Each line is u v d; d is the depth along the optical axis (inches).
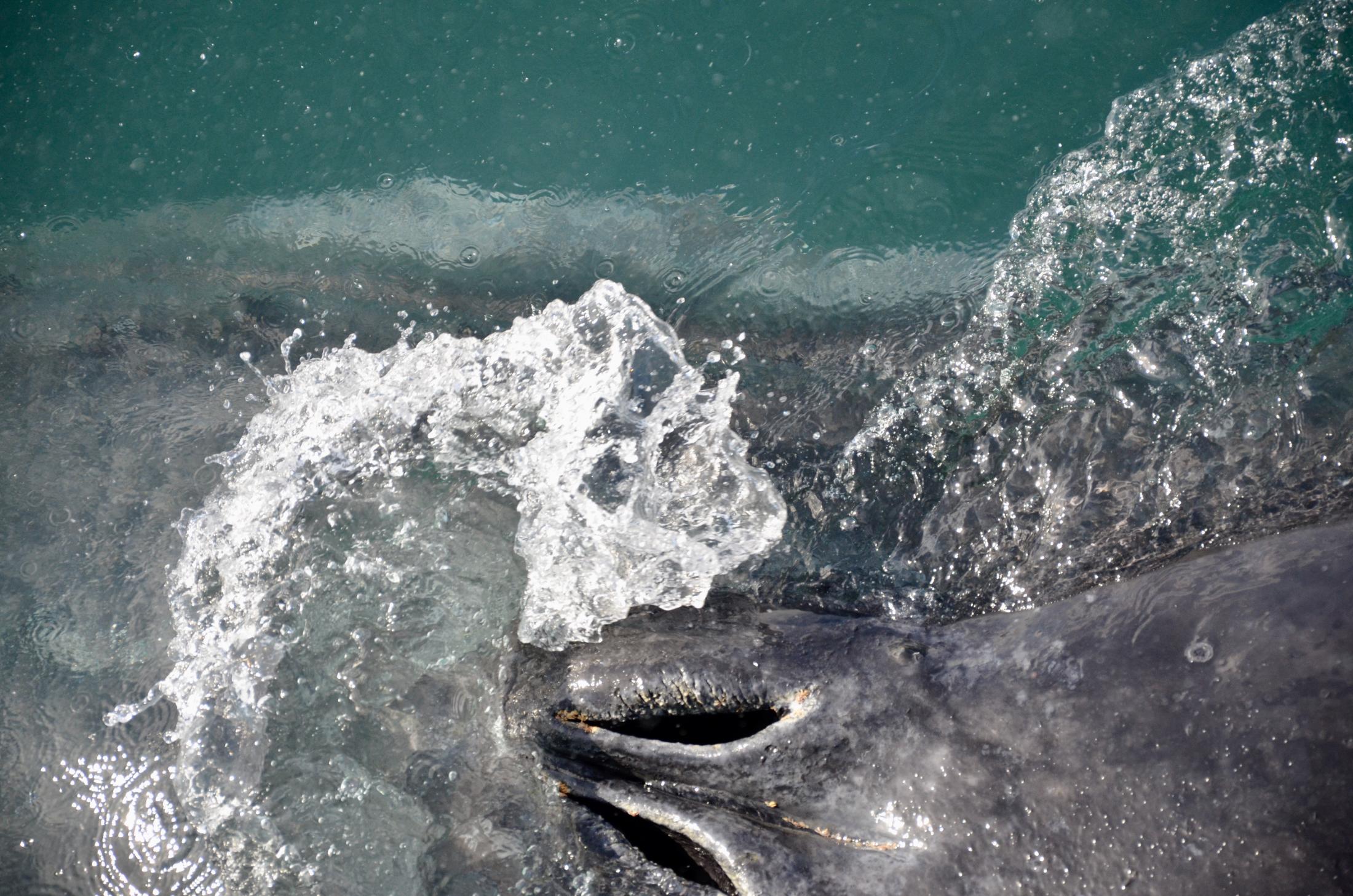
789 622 115.3
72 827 115.7
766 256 181.6
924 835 95.1
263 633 128.0
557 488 130.7
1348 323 135.6
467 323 175.8
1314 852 81.8
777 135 196.4
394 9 217.3
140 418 161.8
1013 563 118.3
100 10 220.1
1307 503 107.4
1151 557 108.1
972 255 175.0
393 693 121.2
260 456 149.8
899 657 106.0
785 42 207.8
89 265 187.5
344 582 132.3
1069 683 96.5
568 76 207.5
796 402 156.4
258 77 211.3
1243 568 98.7
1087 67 193.5
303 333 175.2
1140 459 127.0
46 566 141.7
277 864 110.4
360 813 112.6
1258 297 147.1
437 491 141.8
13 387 167.3
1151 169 174.2
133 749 120.4
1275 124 172.4
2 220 194.2
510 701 115.0
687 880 98.4
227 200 197.0
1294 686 87.2
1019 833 92.0
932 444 143.1
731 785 102.7
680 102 202.5
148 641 131.6
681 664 108.7
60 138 205.9
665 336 139.9
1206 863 84.8
